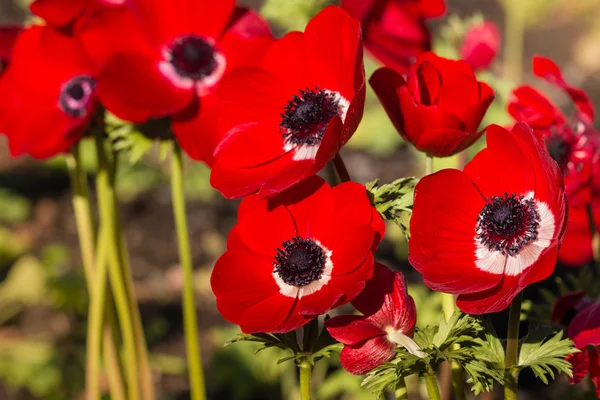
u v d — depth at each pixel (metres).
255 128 0.96
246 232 0.94
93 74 1.09
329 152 0.91
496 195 0.92
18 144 1.09
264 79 0.96
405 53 1.13
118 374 1.19
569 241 1.08
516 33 3.10
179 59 1.05
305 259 0.92
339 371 1.59
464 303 0.90
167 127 1.08
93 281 1.17
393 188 0.95
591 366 0.98
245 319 0.92
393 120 0.94
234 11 1.07
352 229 0.92
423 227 0.91
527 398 1.59
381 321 0.91
